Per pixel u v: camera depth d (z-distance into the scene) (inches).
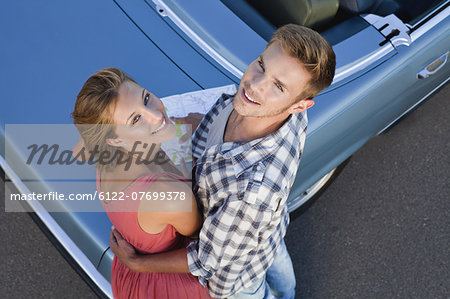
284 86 59.4
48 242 141.8
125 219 69.2
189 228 71.7
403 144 165.0
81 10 111.0
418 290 141.3
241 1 116.7
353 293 140.7
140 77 103.3
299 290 140.6
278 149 66.6
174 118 97.5
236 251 69.2
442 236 149.6
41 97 102.8
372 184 157.9
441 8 120.3
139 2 112.0
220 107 79.5
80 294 136.3
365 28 114.6
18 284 135.6
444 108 172.6
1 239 140.7
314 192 142.2
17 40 108.3
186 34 108.2
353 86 108.8
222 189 66.9
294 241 147.6
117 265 86.8
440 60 124.5
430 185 158.2
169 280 81.8
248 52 106.6
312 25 113.3
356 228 150.5
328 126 106.3
